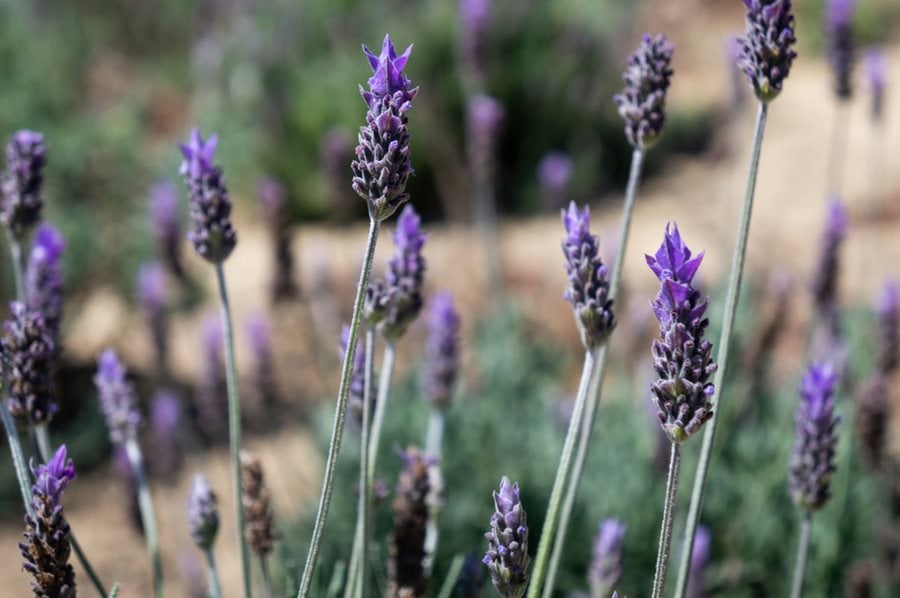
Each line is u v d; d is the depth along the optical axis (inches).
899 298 38.1
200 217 26.5
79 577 47.7
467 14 55.5
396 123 22.4
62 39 108.7
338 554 41.1
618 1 99.4
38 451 26.3
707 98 102.6
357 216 85.6
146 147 84.5
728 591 38.8
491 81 88.1
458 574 30.6
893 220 76.0
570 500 27.0
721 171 88.6
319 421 48.9
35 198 28.8
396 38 92.4
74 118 76.5
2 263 59.5
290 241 49.3
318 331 60.3
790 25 25.1
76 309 63.6
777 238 74.7
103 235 65.5
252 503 28.0
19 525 53.6
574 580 39.2
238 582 46.0
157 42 119.6
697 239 76.5
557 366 57.2
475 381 55.6
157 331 47.9
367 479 26.6
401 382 50.9
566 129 90.1
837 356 39.3
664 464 38.5
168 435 44.7
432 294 65.2
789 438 40.2
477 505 42.1
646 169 92.4
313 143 86.2
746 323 45.2
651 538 38.8
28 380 25.5
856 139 89.4
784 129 92.4
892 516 38.1
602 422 45.7
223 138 88.6
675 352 22.4
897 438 46.3
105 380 29.4
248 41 96.6
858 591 35.2
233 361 26.9
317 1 101.7
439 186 88.7
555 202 67.7
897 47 112.2
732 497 40.3
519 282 72.3
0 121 69.2
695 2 122.6
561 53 92.7
